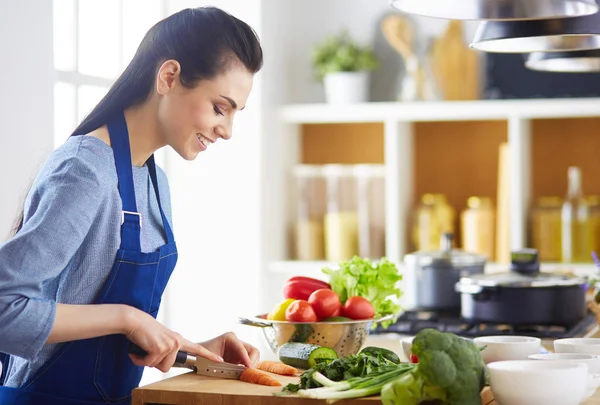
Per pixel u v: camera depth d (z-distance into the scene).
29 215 1.87
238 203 4.50
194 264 4.56
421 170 4.95
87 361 1.99
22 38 3.15
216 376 2.01
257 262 4.48
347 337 2.28
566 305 2.86
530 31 2.37
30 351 1.79
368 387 1.75
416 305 3.36
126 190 1.98
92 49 3.95
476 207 4.60
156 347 1.85
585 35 2.40
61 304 1.82
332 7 4.94
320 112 4.62
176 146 2.04
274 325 2.29
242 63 2.00
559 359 1.88
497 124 4.82
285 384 1.97
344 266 2.49
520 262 2.97
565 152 4.73
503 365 1.71
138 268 1.99
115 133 2.00
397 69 4.84
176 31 1.98
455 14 2.21
